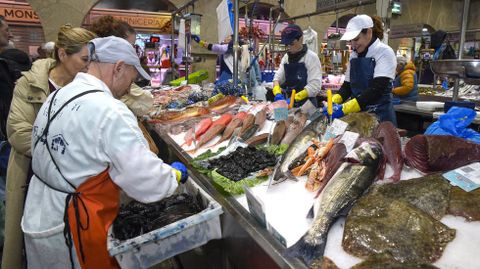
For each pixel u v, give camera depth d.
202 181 1.81
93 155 1.30
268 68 6.88
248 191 1.30
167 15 9.02
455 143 1.47
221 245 1.62
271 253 1.11
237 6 3.63
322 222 1.18
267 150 2.03
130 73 1.52
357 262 1.03
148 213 1.65
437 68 2.26
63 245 1.38
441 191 1.26
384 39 4.02
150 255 1.38
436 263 0.99
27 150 1.90
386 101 2.88
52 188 1.38
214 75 9.09
